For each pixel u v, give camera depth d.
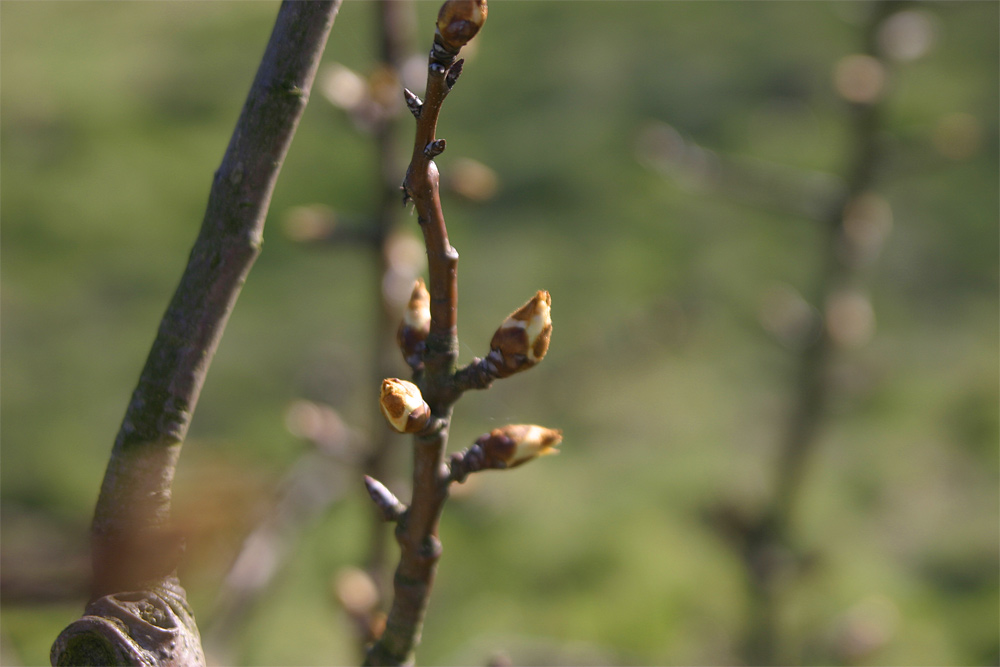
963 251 2.50
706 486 1.83
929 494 1.82
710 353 2.26
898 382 2.09
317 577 1.56
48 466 1.88
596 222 2.66
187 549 0.50
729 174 1.09
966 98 2.73
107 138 3.20
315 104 2.09
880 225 1.09
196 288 0.50
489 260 2.53
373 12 0.84
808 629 1.42
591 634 1.54
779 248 2.57
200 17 4.24
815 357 1.11
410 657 0.53
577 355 2.21
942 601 1.58
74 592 0.50
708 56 3.21
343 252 2.72
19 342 2.35
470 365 0.51
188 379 0.50
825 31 3.26
